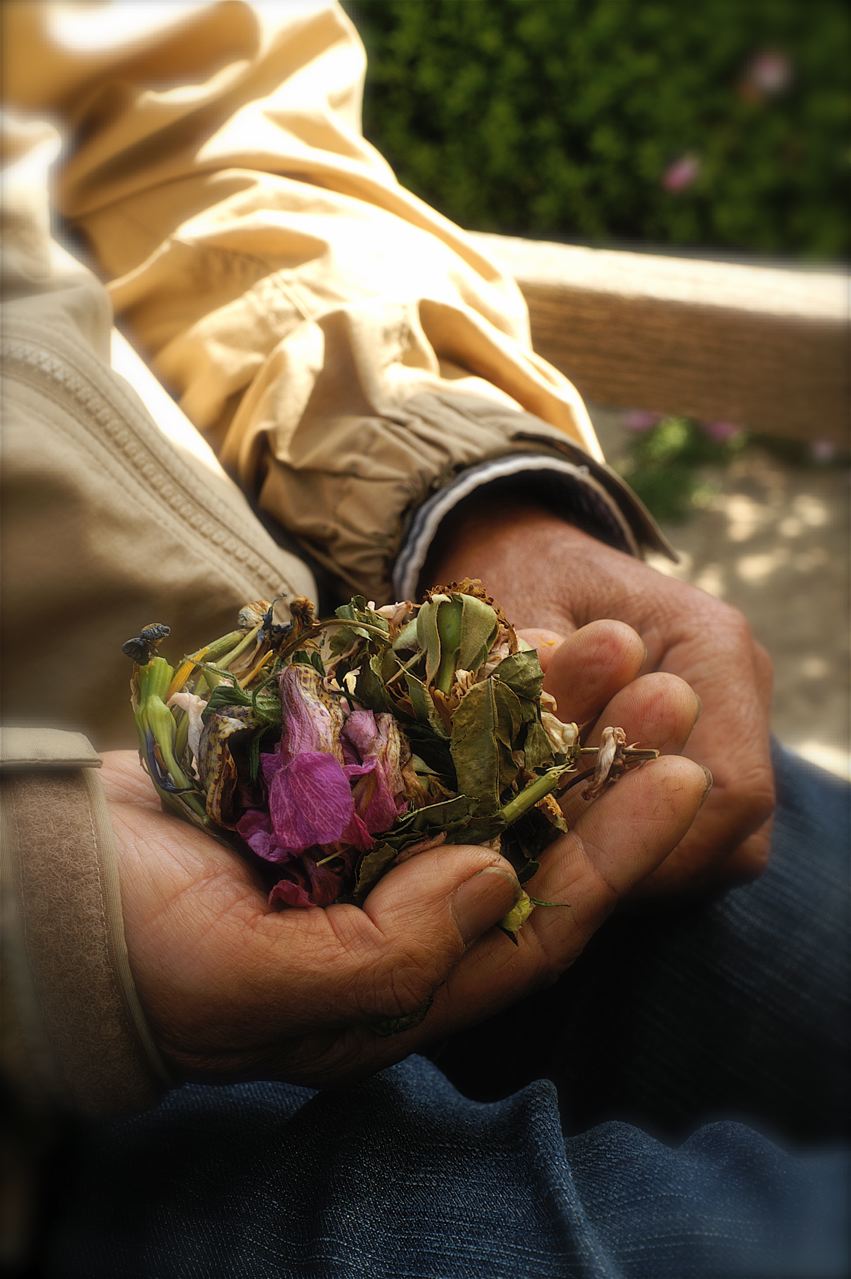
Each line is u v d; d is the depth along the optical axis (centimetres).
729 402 102
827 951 62
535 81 260
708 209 265
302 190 72
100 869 45
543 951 49
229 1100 53
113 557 59
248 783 46
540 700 48
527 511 67
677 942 62
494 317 74
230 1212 48
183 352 71
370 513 65
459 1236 46
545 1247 45
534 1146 48
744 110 255
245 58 73
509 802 47
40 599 59
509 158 265
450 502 64
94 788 46
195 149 73
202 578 61
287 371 68
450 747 46
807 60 252
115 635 60
